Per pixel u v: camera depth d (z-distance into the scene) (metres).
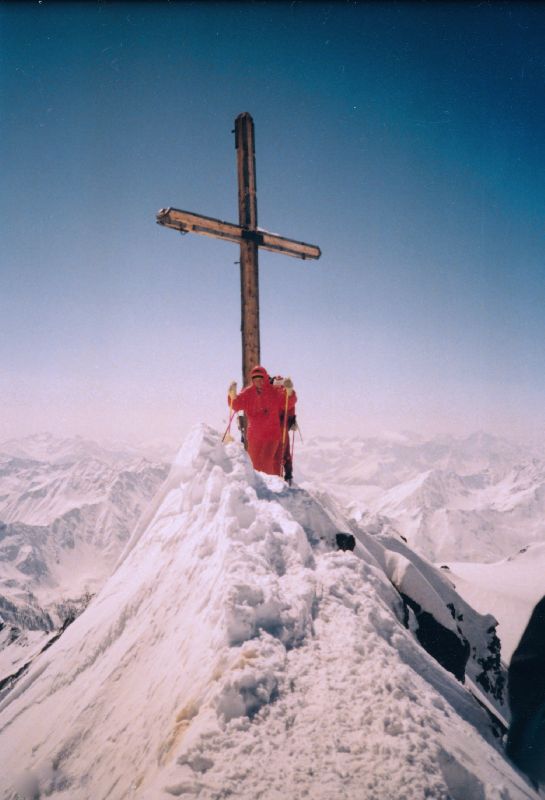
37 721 4.58
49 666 5.84
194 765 2.47
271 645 3.32
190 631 3.96
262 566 4.28
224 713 2.76
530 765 3.56
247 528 5.08
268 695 2.88
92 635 5.57
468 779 2.54
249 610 3.49
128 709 3.76
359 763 2.45
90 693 4.31
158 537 6.87
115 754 3.33
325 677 3.12
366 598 4.29
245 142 8.83
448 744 2.75
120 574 7.12
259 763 2.45
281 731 2.67
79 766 3.48
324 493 7.77
